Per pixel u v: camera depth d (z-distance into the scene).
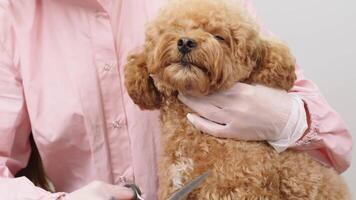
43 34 1.13
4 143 1.07
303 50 1.60
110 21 1.13
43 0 1.14
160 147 1.08
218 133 0.96
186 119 1.00
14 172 1.17
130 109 1.13
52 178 1.18
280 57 0.99
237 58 0.95
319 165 1.05
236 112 0.97
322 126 1.10
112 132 1.12
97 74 1.11
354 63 1.57
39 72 1.10
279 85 1.02
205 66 0.91
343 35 1.56
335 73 1.59
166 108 1.03
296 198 0.97
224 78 0.94
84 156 1.13
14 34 1.11
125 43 1.15
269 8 1.61
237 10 0.99
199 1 0.97
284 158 0.98
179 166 0.96
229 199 0.91
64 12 1.13
